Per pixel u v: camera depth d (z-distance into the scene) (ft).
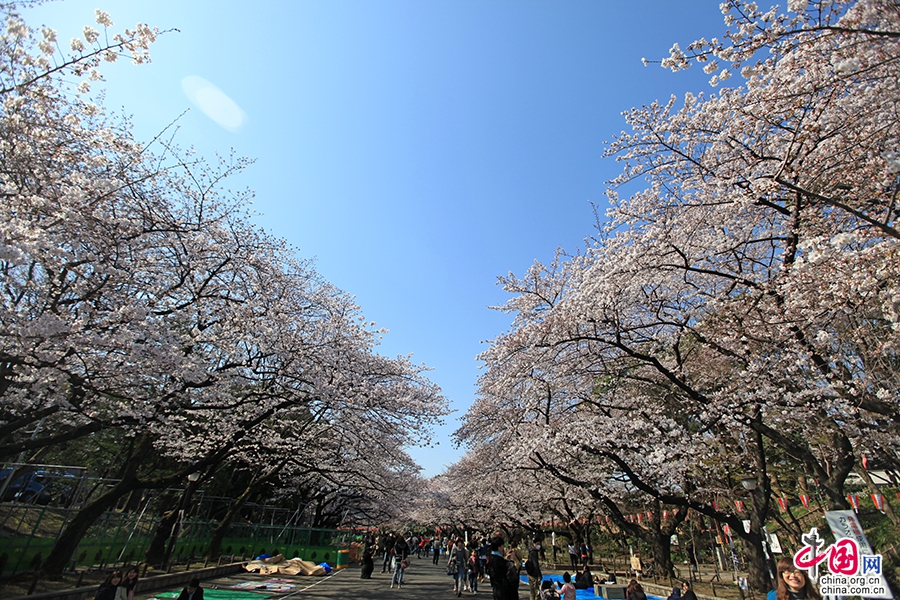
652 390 54.54
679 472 42.55
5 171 25.23
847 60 20.45
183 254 39.09
